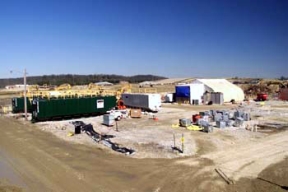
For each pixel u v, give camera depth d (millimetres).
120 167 20953
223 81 71250
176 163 21438
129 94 55812
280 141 27469
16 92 123688
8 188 17609
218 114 38594
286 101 63844
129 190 16906
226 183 17578
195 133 31578
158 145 26562
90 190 17047
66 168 21078
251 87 88625
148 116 45438
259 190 16516
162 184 17641
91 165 21625
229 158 22453
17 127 39781
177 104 62812
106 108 48875
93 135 31578
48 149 26797
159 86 147000
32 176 19719
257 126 34938
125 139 29312
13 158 24219
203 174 19094
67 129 36531
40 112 42812
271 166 20500
